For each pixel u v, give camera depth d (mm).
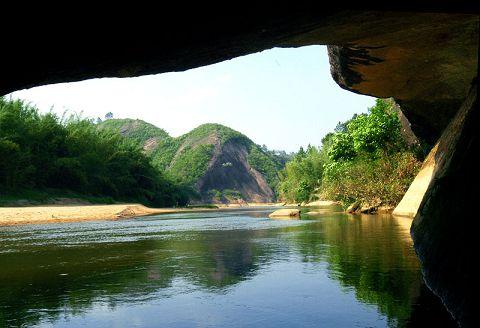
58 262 7164
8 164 35188
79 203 41312
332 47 8516
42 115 44344
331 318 3627
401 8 3594
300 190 65812
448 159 6828
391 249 7598
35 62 3180
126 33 3217
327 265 6145
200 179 121812
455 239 4324
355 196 23203
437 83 9547
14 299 4496
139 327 3512
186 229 15141
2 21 2732
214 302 4242
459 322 3387
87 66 3508
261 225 16062
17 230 15945
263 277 5418
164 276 5652
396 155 20391
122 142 61188
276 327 3424
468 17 5543
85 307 4145
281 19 3617
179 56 3844
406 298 4199
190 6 3104
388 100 21625
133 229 15906
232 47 3984
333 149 25062
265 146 173125
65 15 2852
